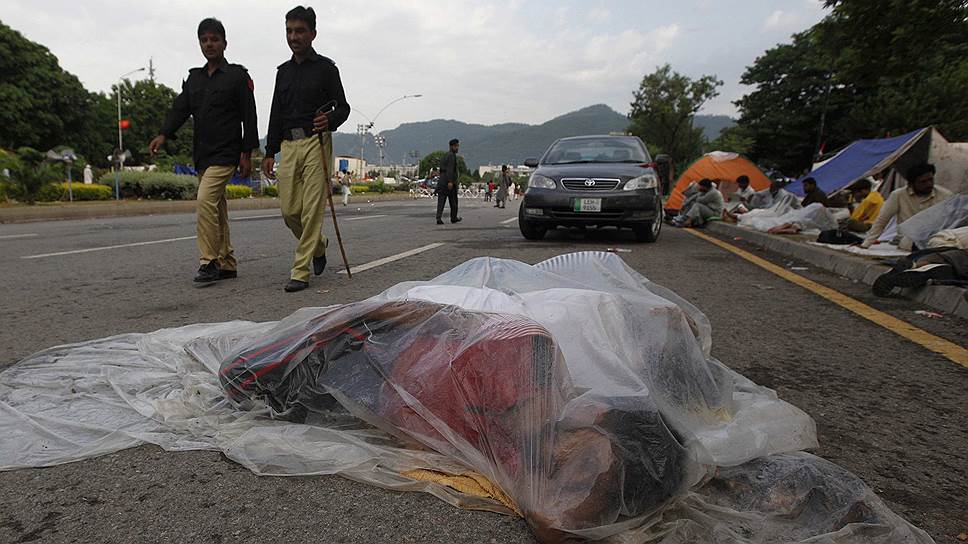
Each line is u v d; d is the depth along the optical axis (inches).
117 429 70.8
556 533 48.4
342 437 65.6
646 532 49.1
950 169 373.1
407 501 56.9
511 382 56.9
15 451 66.0
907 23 308.3
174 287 168.2
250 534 52.1
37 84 1574.8
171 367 90.4
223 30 172.1
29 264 213.5
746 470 56.7
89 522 53.8
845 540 47.6
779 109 1571.1
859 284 180.7
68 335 116.4
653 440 51.8
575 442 51.9
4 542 50.8
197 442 68.2
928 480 61.5
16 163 675.4
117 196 802.2
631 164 303.3
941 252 157.0
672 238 331.0
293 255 239.9
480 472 58.8
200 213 171.6
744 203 487.8
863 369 97.3
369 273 192.4
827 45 358.3
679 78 1827.0
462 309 68.6
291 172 165.2
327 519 54.2
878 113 1015.6
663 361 65.1
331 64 166.7
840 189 422.0
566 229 371.6
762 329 124.0
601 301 69.2
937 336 118.7
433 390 62.6
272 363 71.4
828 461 59.7
